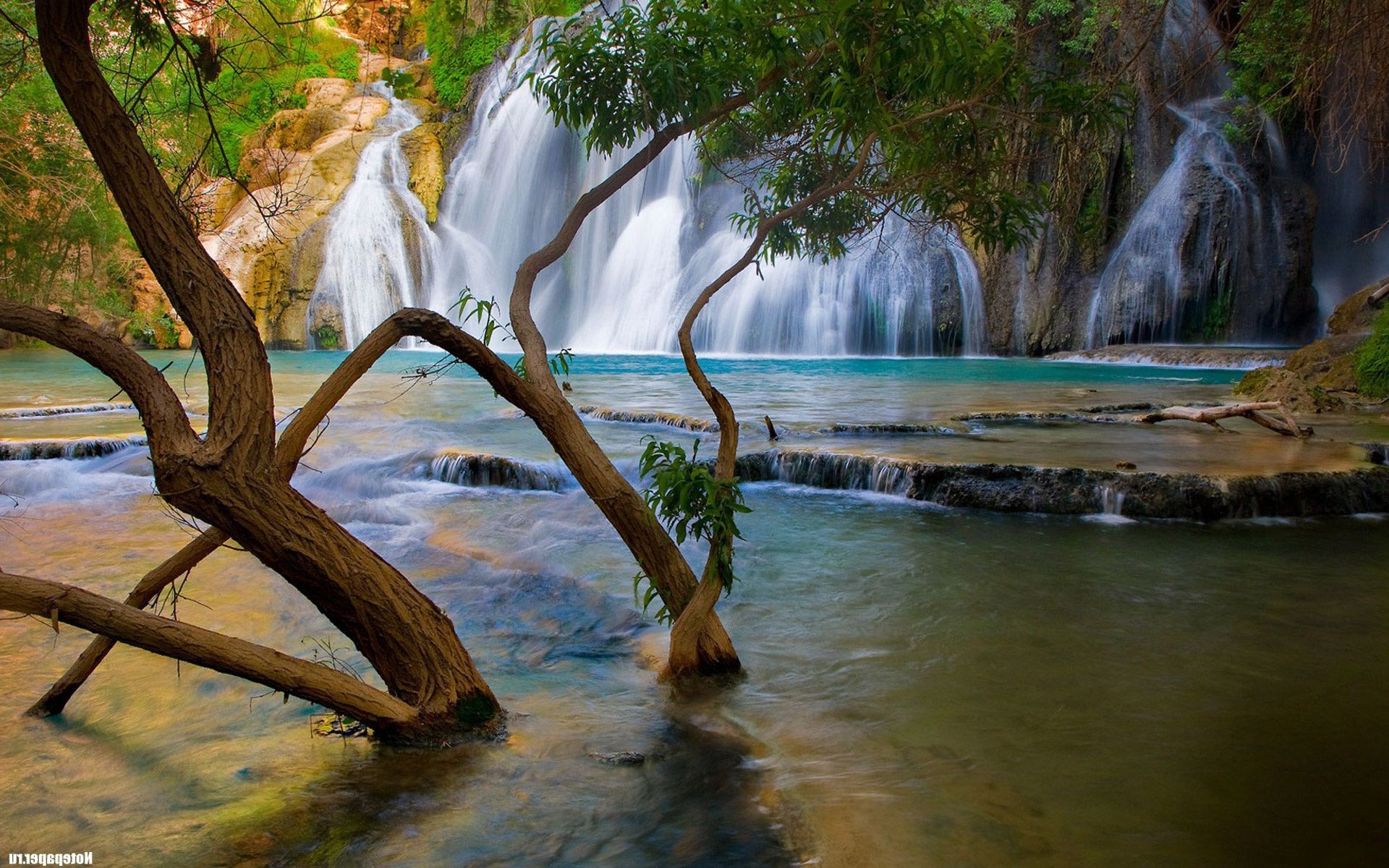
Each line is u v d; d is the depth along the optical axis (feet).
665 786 10.68
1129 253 82.79
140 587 11.32
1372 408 40.16
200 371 65.87
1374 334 43.57
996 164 15.94
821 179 17.42
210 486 9.61
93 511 26.61
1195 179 81.00
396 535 23.57
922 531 23.04
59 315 9.34
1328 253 89.20
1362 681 13.69
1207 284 81.10
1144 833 9.66
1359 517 24.44
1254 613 16.78
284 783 10.74
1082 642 15.31
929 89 13.58
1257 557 20.57
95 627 9.30
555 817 10.03
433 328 11.22
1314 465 26.14
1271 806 10.21
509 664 14.75
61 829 9.84
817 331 86.79
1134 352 75.51
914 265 85.35
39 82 59.00
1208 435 33.06
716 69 12.64
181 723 12.40
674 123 13.83
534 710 12.74
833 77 13.56
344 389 10.89
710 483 12.67
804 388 51.98
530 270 12.93
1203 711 12.67
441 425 40.55
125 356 9.59
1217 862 9.14
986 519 24.36
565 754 11.43
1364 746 11.60
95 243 73.72
